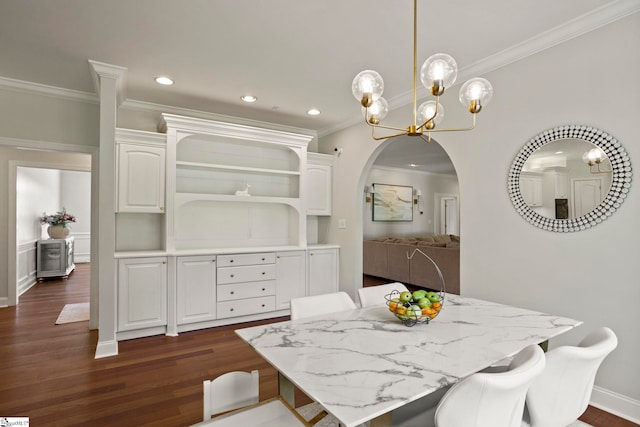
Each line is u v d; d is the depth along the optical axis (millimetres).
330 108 3889
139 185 3369
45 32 2312
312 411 2154
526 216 2461
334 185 4613
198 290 3500
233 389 1375
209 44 2484
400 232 8367
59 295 5035
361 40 2428
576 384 1282
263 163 4414
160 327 3377
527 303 2465
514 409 1102
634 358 1970
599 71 2100
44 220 6422
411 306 1627
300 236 4250
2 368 2617
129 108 3680
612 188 2045
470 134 2865
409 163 7590
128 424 1941
